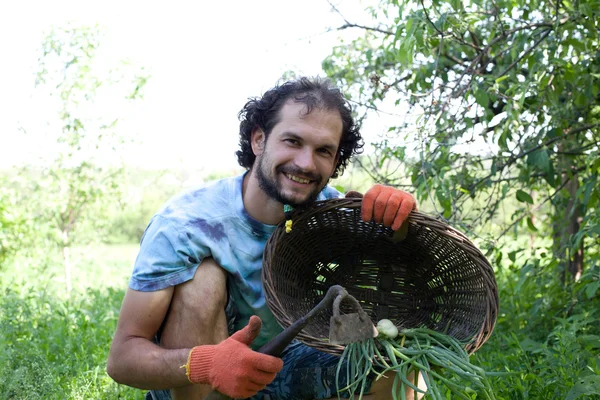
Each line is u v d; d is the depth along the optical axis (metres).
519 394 3.38
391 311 3.21
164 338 2.83
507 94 4.31
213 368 2.39
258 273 2.94
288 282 3.06
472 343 2.75
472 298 2.97
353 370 2.56
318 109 2.77
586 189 4.08
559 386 3.29
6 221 7.86
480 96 4.03
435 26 4.00
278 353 2.40
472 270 2.97
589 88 4.21
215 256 2.84
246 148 3.07
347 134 3.04
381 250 3.23
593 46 4.13
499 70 4.58
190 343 2.78
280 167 2.79
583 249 5.05
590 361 3.42
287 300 2.97
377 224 3.09
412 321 3.15
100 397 3.69
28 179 8.05
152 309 2.76
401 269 3.24
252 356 2.34
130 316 2.76
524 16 4.48
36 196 8.04
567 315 4.52
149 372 2.63
